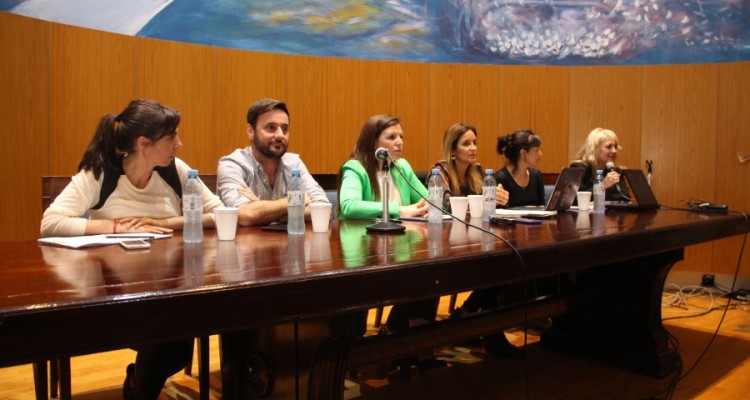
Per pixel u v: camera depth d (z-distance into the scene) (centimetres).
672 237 210
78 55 343
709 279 441
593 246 171
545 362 274
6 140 312
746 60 463
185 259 127
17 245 152
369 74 452
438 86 473
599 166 373
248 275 106
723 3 468
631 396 231
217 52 398
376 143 262
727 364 271
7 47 312
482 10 502
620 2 495
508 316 211
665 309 383
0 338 77
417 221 229
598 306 275
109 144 189
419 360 262
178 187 205
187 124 388
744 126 432
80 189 184
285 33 454
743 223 262
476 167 329
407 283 123
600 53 504
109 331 85
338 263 121
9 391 233
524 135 344
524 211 266
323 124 439
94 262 123
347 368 160
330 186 450
